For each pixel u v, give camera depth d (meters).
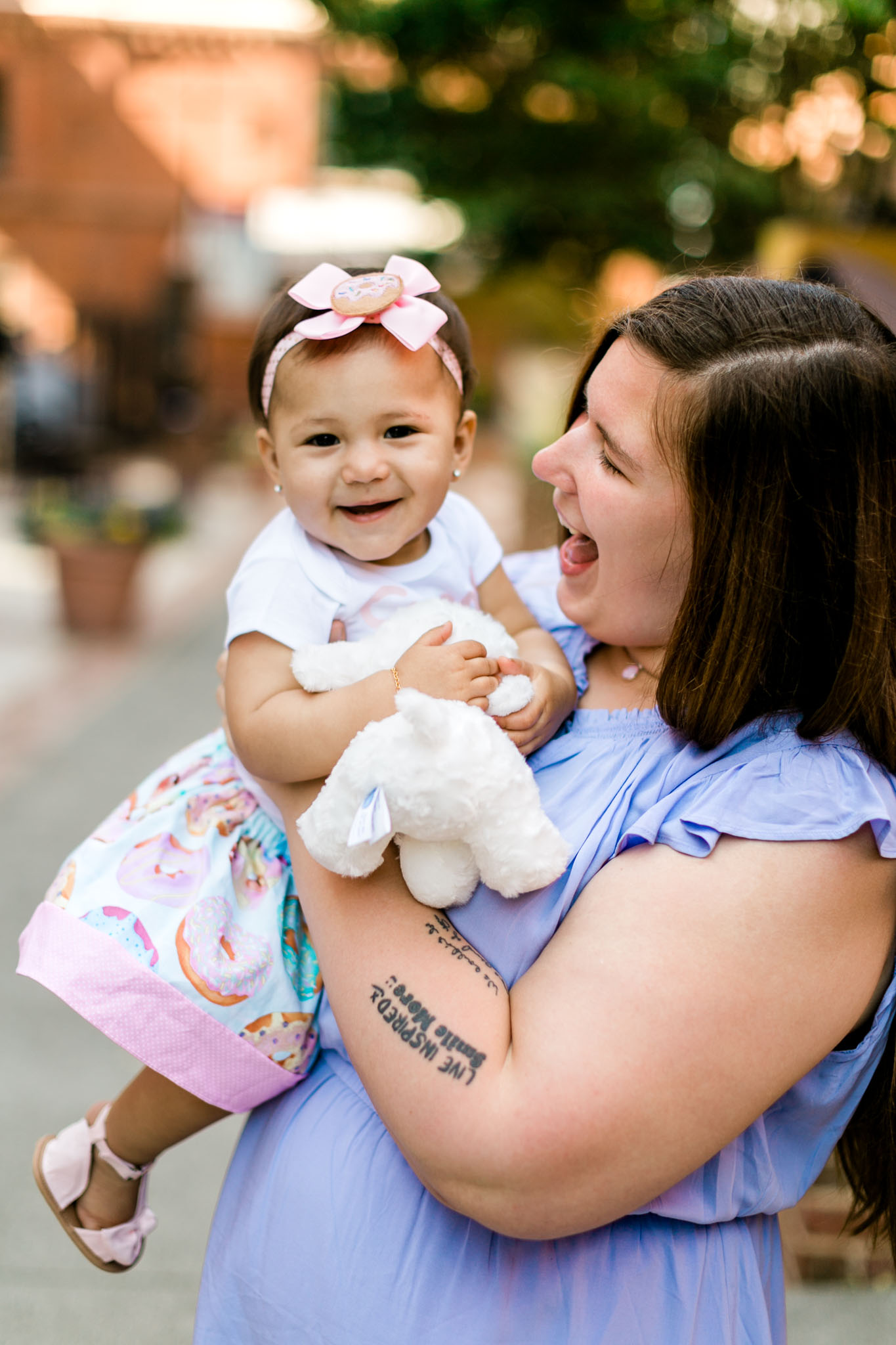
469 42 7.63
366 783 1.14
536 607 1.73
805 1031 1.11
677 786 1.24
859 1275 2.63
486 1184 1.08
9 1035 3.58
